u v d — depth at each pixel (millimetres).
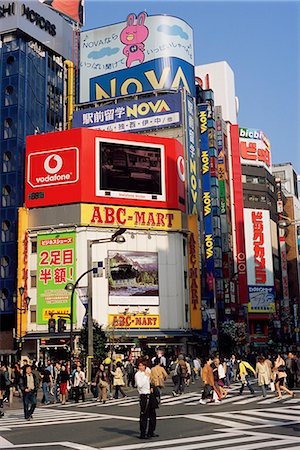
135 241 62469
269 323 99062
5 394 27594
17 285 61750
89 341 34031
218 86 103062
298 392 26812
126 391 33656
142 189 64188
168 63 78562
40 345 59000
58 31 86500
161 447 12547
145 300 61219
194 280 66125
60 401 27938
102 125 78562
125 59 80500
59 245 61094
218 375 24516
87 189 61719
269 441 13039
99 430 16172
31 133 74750
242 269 94250
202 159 81625
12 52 75062
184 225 66562
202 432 14898
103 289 59688
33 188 63406
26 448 13016
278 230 112062
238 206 96750
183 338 62938
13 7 79625
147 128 76438
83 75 82688
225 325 76000
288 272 121125
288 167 138625
